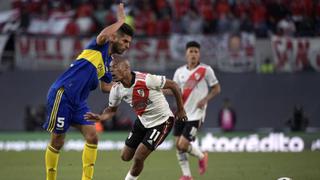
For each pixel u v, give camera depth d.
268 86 59.59
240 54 59.56
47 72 60.25
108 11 65.00
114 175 33.34
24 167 37.81
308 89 59.38
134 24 63.28
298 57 59.56
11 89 60.44
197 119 31.03
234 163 39.97
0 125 60.34
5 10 66.69
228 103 55.50
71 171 35.28
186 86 31.52
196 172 34.84
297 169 36.22
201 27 63.50
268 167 37.44
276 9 64.75
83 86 23.94
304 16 64.62
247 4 65.12
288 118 59.03
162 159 42.47
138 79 23.69
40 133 53.81
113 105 24.62
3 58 60.66
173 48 59.47
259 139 51.19
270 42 59.56
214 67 59.59
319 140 51.22
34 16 64.62
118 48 24.19
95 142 24.33
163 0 65.50
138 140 25.00
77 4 66.25
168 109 24.61
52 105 23.78
